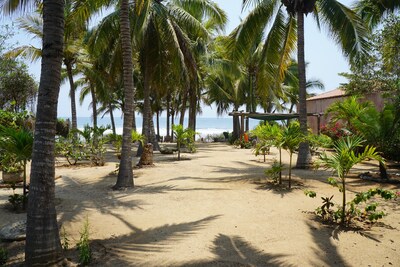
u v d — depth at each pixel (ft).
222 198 24.98
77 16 37.11
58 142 49.42
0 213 20.76
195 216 20.15
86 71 79.56
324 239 15.99
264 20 43.86
